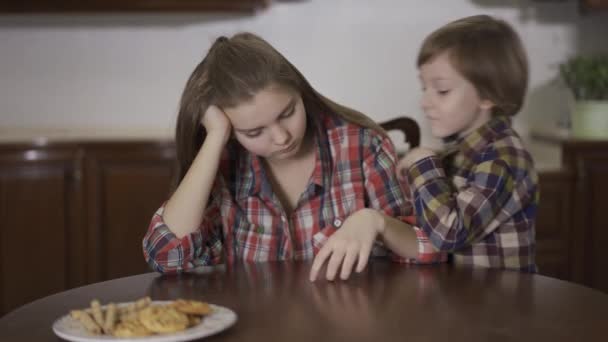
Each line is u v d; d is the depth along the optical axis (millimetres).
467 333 977
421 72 1619
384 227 1337
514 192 1477
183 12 3080
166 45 3232
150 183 2900
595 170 2855
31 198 2854
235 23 3230
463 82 1554
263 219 1551
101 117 3250
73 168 2869
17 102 3225
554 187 2844
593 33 3242
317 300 1139
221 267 1393
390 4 3232
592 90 2939
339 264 1264
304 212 1558
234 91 1335
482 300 1132
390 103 3271
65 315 1088
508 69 1554
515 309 1085
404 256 1392
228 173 1574
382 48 3248
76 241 2891
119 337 928
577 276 2867
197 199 1378
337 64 3250
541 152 3084
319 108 1546
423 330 990
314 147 1569
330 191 1562
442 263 1397
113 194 2893
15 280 2877
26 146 2832
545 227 2846
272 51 1402
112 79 3236
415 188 1450
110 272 2916
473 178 1496
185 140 1449
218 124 1388
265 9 3125
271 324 1021
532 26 3232
